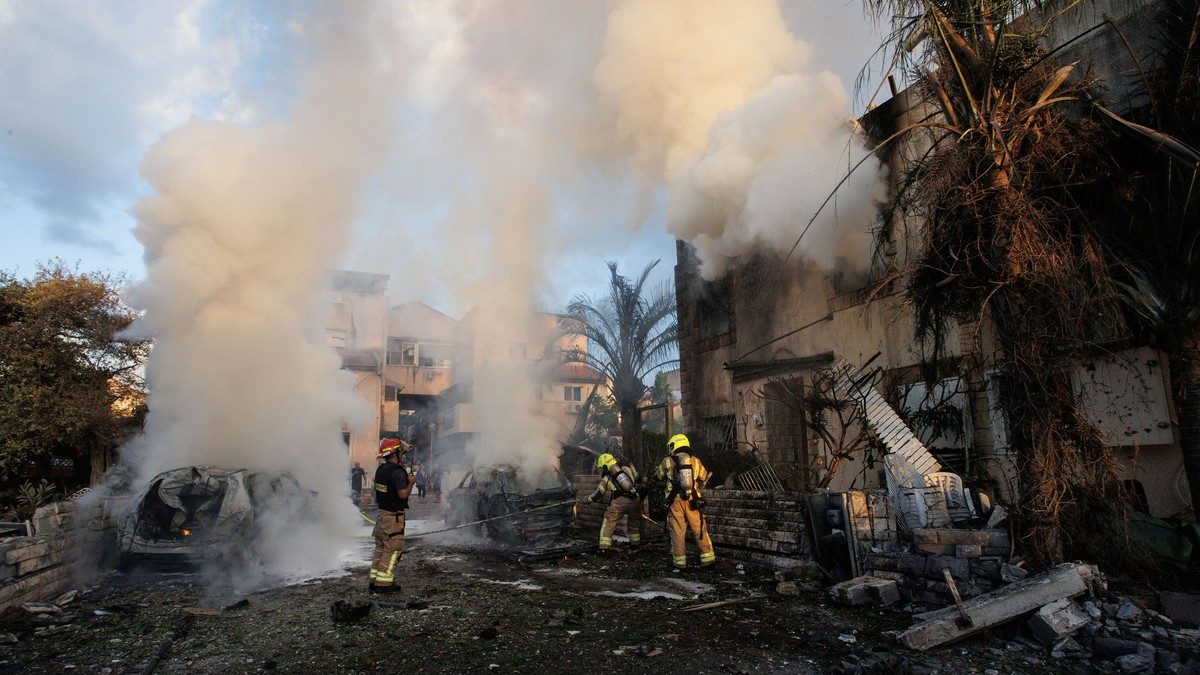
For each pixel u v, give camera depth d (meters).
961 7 6.00
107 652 4.85
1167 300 5.82
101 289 15.80
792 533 7.31
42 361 14.77
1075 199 5.92
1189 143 5.76
